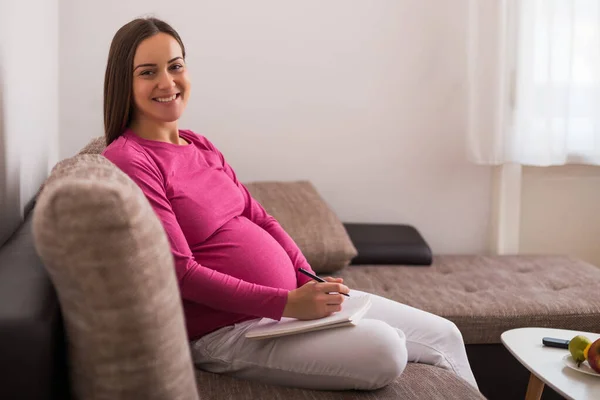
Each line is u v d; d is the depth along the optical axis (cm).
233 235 189
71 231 116
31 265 151
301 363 172
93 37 318
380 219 349
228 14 327
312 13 332
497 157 331
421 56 340
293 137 338
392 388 175
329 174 343
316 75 336
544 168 357
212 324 183
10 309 126
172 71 191
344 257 283
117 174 131
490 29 323
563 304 262
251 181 338
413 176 348
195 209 184
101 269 117
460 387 178
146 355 122
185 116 331
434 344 200
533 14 323
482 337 256
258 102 334
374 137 343
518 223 352
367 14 335
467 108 333
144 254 120
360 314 176
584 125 340
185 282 173
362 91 339
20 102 212
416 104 343
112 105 189
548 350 210
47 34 280
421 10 337
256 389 174
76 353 126
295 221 290
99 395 125
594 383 188
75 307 121
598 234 366
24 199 219
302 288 176
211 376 180
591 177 361
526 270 309
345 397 170
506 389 262
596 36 332
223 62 329
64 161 159
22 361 124
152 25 188
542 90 327
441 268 308
